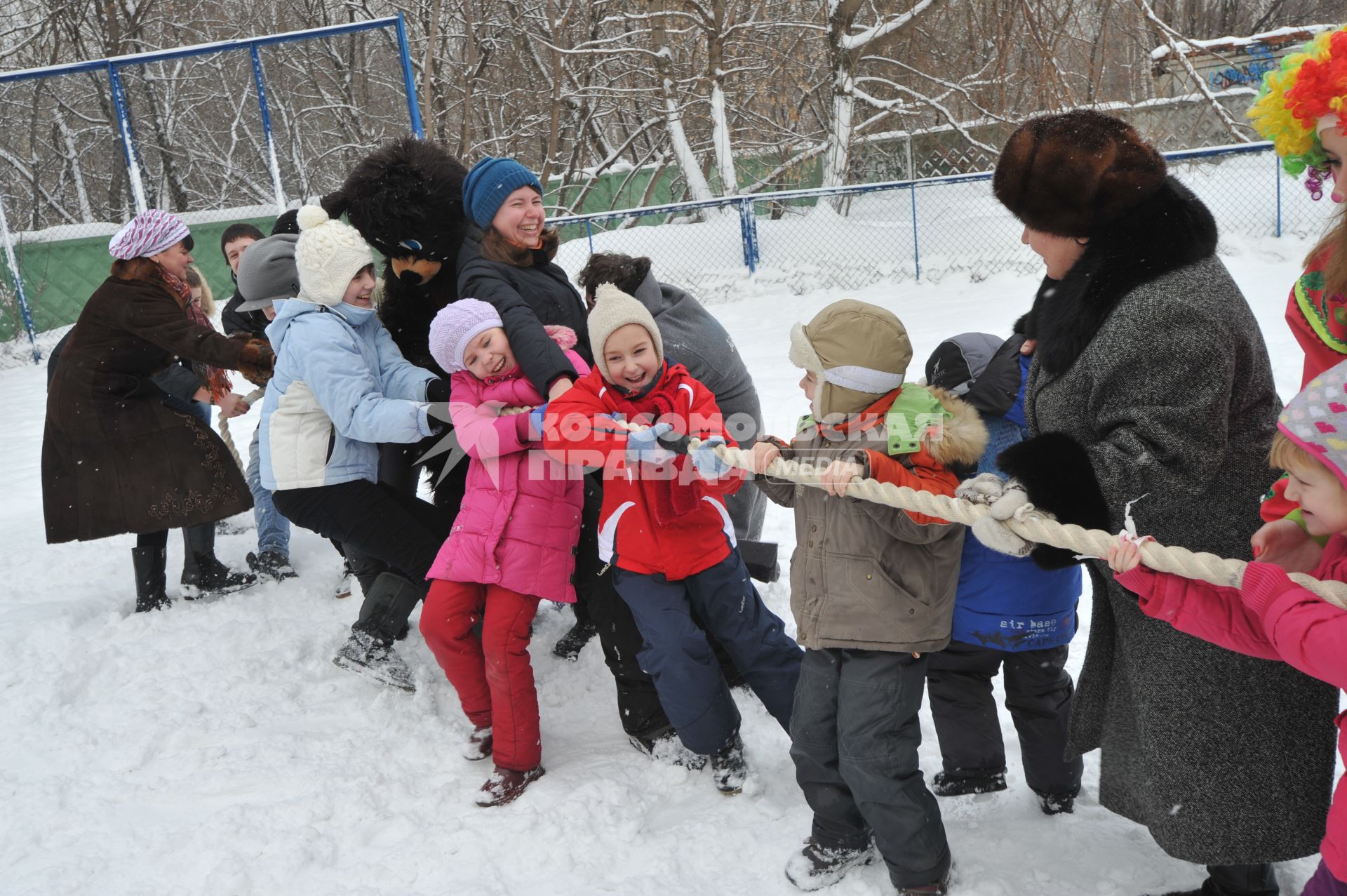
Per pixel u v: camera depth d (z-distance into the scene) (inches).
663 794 116.6
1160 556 69.0
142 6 754.8
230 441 177.3
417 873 105.7
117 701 145.3
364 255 131.6
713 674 112.4
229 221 688.4
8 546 223.6
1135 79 591.8
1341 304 75.6
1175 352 75.9
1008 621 98.3
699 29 659.4
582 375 124.6
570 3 635.5
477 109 730.8
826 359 93.3
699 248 590.6
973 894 93.4
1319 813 80.9
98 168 793.6
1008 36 492.1
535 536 116.9
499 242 130.3
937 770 114.4
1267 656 72.2
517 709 116.9
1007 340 104.5
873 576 92.7
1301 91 69.5
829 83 659.4
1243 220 510.0
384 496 133.4
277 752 130.1
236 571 187.5
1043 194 81.1
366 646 139.2
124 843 114.2
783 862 102.0
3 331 617.3
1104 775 90.2
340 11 772.6
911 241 568.4
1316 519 70.7
